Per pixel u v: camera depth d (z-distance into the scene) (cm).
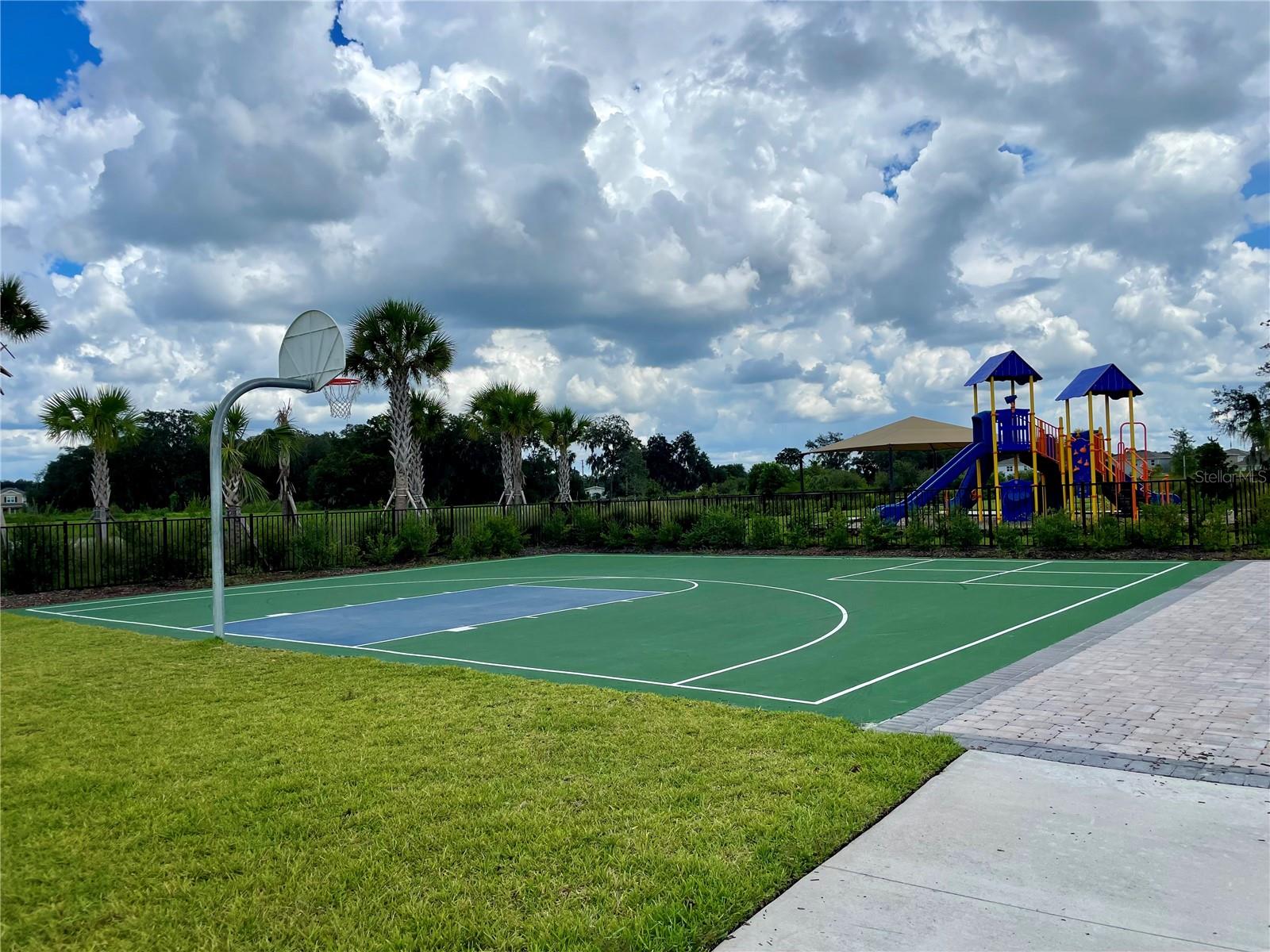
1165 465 6519
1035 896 381
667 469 9962
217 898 398
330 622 1418
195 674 928
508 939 355
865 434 3425
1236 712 680
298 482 6191
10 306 2202
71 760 615
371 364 3062
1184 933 347
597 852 434
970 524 2423
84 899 400
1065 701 730
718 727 659
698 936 352
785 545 2673
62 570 2100
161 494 6506
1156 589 1509
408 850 443
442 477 5878
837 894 389
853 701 770
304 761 600
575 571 2261
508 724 685
